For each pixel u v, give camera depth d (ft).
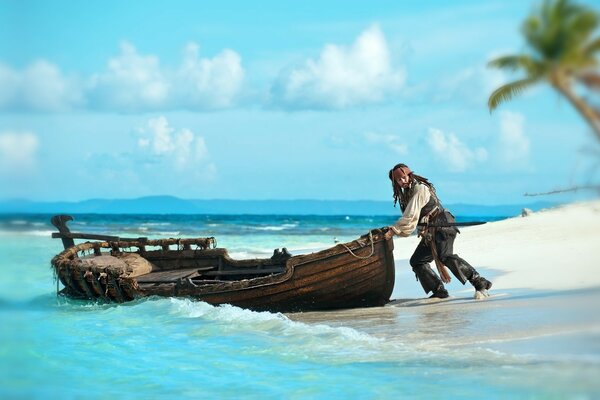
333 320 43.55
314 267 48.98
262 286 50.06
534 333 33.17
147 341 38.70
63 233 66.74
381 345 33.86
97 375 30.94
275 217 533.96
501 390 23.94
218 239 187.62
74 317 48.19
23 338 39.88
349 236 206.49
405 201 49.06
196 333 40.57
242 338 38.24
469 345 32.24
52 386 28.73
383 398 24.70
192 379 29.63
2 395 27.50
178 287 53.01
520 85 30.32
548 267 58.85
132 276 59.67
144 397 26.99
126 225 305.73
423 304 48.37
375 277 48.34
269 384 28.12
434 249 48.11
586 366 26.04
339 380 27.86
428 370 28.19
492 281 55.21
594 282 47.80
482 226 111.55
